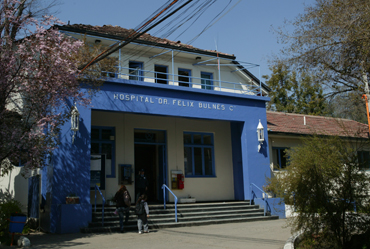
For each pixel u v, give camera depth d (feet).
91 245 33.94
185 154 64.80
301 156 32.04
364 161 30.30
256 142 62.08
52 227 42.78
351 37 38.73
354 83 44.06
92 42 56.24
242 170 65.92
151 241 35.94
